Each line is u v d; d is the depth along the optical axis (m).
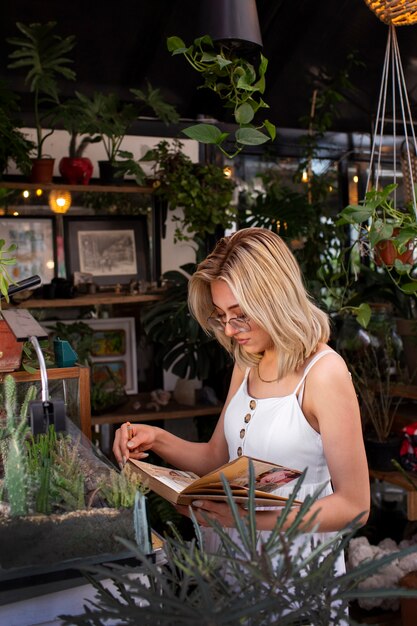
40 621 1.42
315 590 1.11
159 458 4.27
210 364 4.30
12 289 2.04
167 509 3.94
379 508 4.13
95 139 4.11
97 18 3.77
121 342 4.46
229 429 2.09
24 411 1.60
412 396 3.77
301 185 4.88
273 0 3.82
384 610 3.26
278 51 4.15
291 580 1.22
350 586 1.16
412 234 2.42
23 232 4.13
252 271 1.84
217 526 1.17
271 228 4.64
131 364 4.48
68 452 1.57
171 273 4.29
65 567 1.37
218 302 1.95
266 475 1.61
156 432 2.18
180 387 4.38
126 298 4.14
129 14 3.77
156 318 4.21
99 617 1.14
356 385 3.95
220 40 2.25
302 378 1.91
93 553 1.40
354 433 1.81
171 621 1.07
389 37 2.62
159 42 3.95
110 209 4.34
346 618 1.14
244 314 1.93
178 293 4.27
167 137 4.48
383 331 4.13
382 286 4.10
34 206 4.15
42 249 4.17
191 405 4.33
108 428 4.26
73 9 3.71
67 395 2.15
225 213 4.25
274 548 1.14
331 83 4.43
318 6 3.89
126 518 1.42
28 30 3.64
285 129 4.75
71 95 4.20
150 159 4.18
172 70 4.16
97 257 4.30
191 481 1.81
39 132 3.98
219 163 4.62
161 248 4.46
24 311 1.86
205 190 4.15
